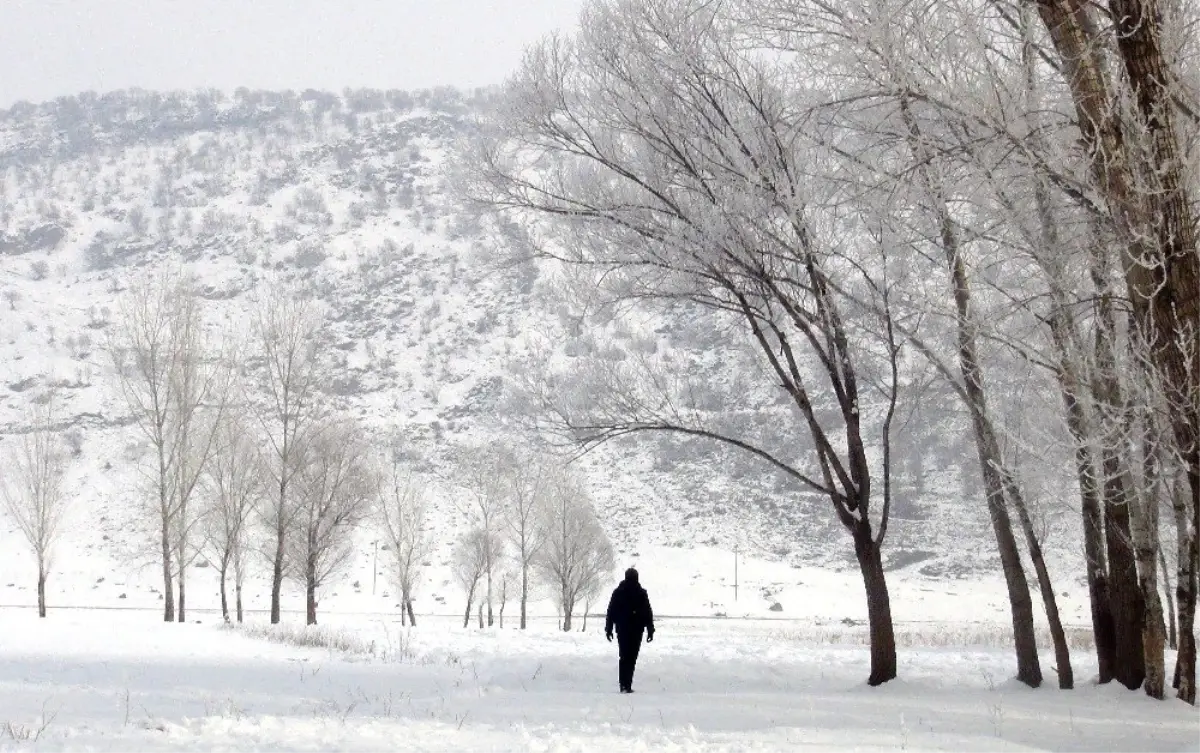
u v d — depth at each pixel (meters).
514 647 23.69
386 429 112.94
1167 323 8.20
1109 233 9.82
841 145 11.70
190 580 75.31
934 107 10.04
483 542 49.28
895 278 12.12
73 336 135.25
